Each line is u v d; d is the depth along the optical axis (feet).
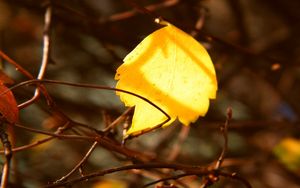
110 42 2.47
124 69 1.54
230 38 3.01
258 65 3.04
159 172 1.95
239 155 2.96
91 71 3.08
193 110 1.52
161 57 1.54
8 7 3.05
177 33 1.55
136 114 1.53
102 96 3.01
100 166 2.62
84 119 2.75
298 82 3.38
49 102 1.64
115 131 1.76
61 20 2.40
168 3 2.33
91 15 2.68
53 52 3.05
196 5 2.33
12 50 3.05
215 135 2.93
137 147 2.53
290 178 2.85
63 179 1.60
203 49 1.54
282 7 3.35
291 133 2.86
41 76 1.80
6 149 1.47
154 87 1.53
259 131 2.99
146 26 2.84
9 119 1.53
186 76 1.53
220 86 2.84
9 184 1.98
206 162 2.78
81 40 2.99
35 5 2.63
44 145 2.56
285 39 3.23
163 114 1.52
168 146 2.72
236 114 3.19
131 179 2.28
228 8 3.41
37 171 2.56
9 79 1.63
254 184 2.75
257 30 3.63
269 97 3.34
